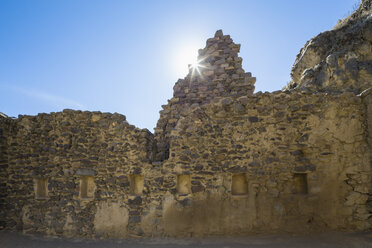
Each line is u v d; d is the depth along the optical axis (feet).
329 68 37.37
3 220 23.70
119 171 21.75
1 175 24.38
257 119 19.38
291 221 17.69
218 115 20.17
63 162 23.13
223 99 20.39
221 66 32.68
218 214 18.93
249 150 19.12
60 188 22.79
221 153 19.61
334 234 16.57
